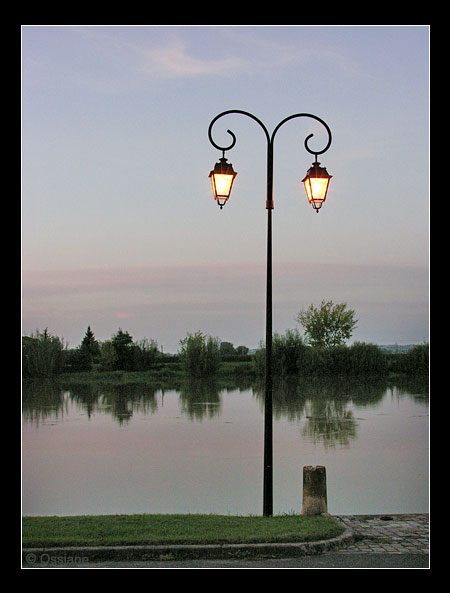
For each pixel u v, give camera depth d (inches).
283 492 583.8
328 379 2185.0
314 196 442.3
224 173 432.5
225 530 349.4
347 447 842.8
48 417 1249.4
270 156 435.5
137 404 1502.2
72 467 717.3
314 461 740.7
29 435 988.6
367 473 665.6
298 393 1764.3
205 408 1397.6
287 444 874.1
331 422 1121.4
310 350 2223.2
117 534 340.8
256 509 516.7
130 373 2434.8
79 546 320.2
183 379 2313.0
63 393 1833.2
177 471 690.2
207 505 533.3
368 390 1834.4
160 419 1195.9
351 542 343.3
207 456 788.0
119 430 1043.3
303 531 345.4
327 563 311.0
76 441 922.7
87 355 2443.4
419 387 1918.1
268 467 414.0
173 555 318.3
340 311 2375.7
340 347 2230.6
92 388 2004.2
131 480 644.1
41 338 2234.3
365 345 2210.9
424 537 354.0
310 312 2402.8
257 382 2194.9
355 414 1246.9
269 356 426.9
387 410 1316.4
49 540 326.3
